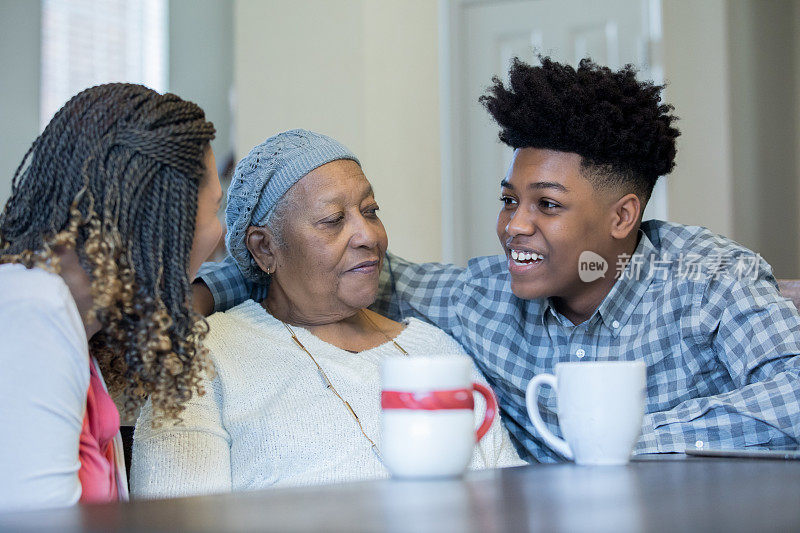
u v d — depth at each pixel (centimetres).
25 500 82
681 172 325
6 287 86
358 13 284
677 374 145
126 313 94
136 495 120
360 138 283
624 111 141
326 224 139
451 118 347
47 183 92
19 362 83
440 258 325
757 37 346
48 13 402
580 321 152
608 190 142
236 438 131
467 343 156
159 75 430
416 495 68
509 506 61
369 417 133
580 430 91
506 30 342
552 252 140
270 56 296
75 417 87
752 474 78
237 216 145
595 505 61
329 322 146
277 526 54
